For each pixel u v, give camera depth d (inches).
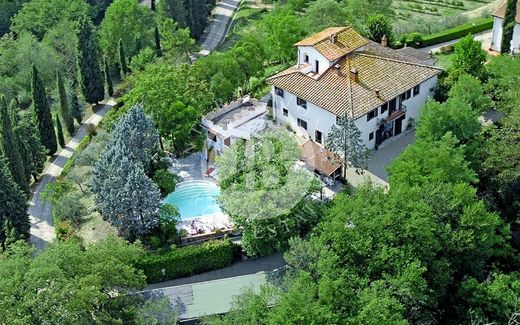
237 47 4382.4
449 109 3393.2
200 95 3927.2
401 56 4124.0
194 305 2891.2
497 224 2859.3
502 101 3686.0
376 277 2561.5
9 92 5036.9
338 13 4889.3
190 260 3134.8
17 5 6441.9
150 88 3818.9
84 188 3693.4
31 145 3924.7
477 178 3198.8
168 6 6028.5
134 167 3225.9
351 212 2719.0
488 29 4980.3
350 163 3513.8
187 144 3897.6
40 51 5206.7
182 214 3467.0
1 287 2384.4
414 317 2608.3
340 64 3873.0
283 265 3152.1
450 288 2768.2
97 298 2503.7
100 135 3833.7
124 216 3174.2
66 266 2559.1
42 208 3740.2
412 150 3171.8
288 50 4687.5
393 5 6205.7
